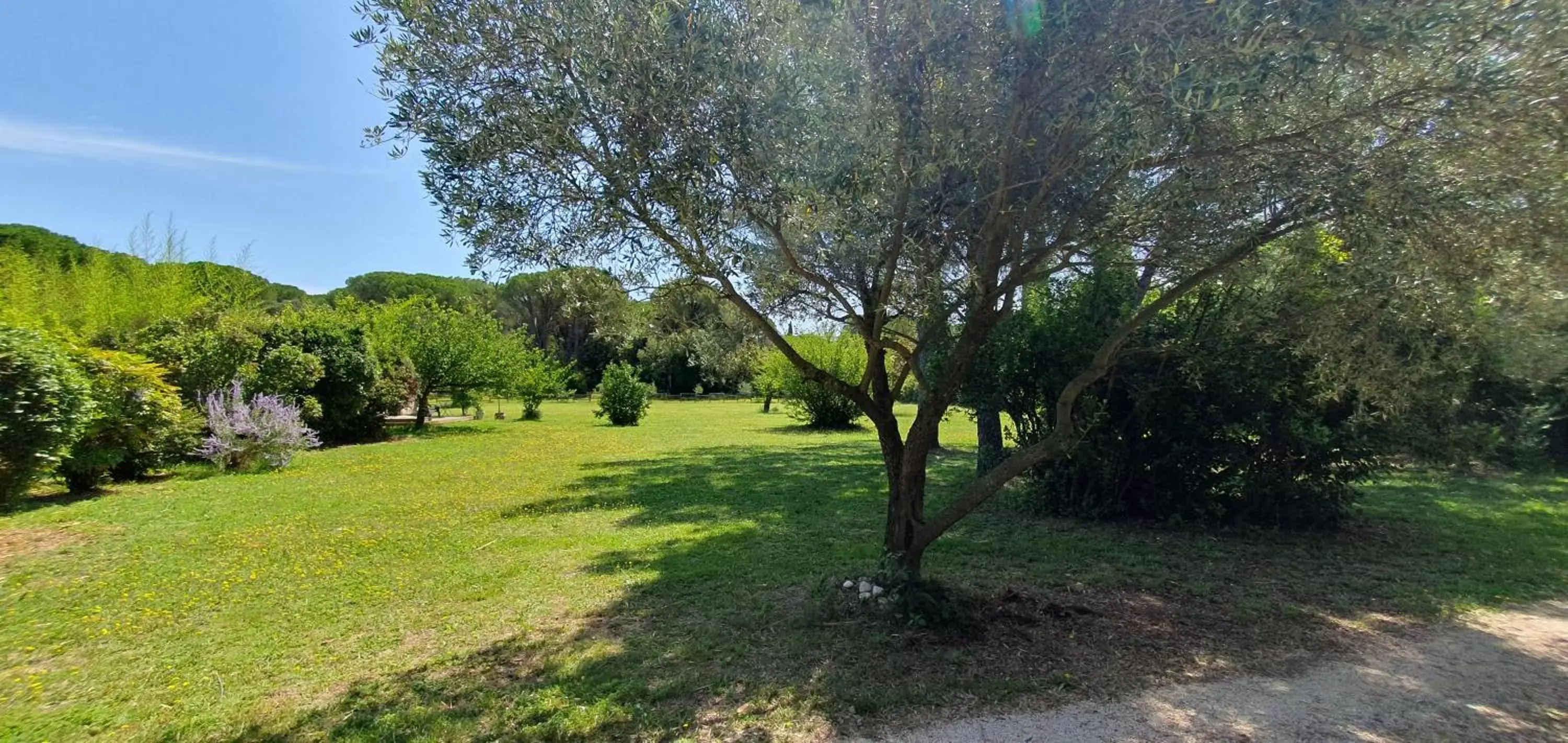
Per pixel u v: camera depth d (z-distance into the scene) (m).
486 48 3.71
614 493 10.46
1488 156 3.68
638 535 7.75
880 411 5.05
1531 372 6.54
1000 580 5.91
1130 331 4.42
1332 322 4.70
